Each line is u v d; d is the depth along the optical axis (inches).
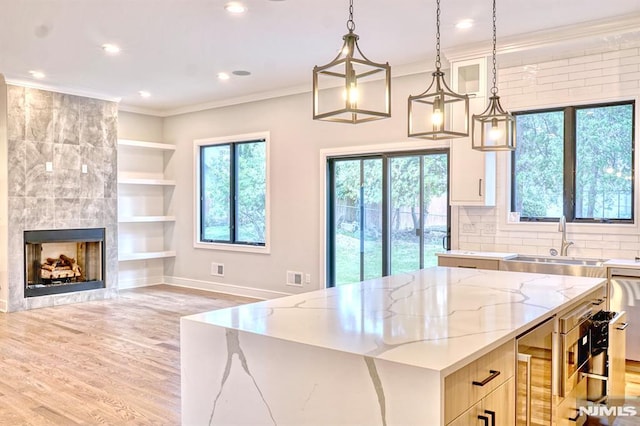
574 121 197.8
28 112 257.9
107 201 291.1
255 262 291.4
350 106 91.3
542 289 113.8
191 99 302.2
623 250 184.7
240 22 177.5
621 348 128.3
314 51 210.7
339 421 66.7
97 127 286.7
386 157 242.8
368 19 174.6
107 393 145.2
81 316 242.8
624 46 183.8
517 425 80.4
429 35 191.2
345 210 258.8
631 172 186.9
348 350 66.6
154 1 158.9
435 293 108.7
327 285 262.4
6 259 252.1
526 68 203.0
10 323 228.4
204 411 83.0
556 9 165.6
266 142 283.9
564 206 199.6
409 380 60.9
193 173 322.0
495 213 210.7
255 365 75.7
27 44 200.1
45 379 156.0
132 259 313.7
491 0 158.1
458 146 207.8
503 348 75.8
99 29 183.9
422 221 233.1
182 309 259.0
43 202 263.9
